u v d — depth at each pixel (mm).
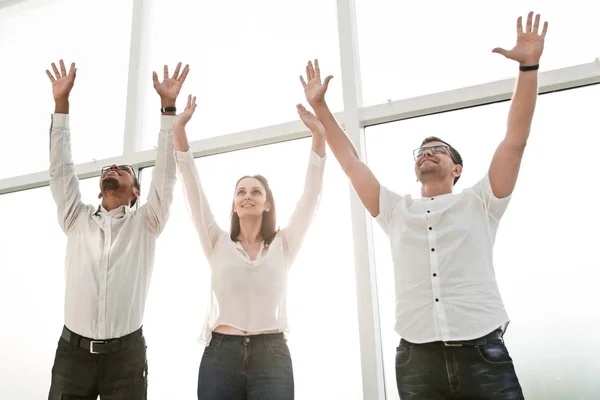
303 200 1732
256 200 1734
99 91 2684
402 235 1449
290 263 1729
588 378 1578
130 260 1707
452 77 2066
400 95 2117
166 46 2656
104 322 1594
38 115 2834
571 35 1934
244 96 2385
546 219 1755
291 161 2195
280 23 2455
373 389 1744
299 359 1939
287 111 2277
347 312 1918
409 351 1328
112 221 1768
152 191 1815
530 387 1628
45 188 2635
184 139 1781
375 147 2078
